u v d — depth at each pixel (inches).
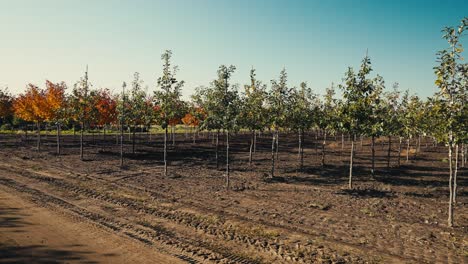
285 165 1127.6
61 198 622.8
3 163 1013.8
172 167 1054.4
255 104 904.3
